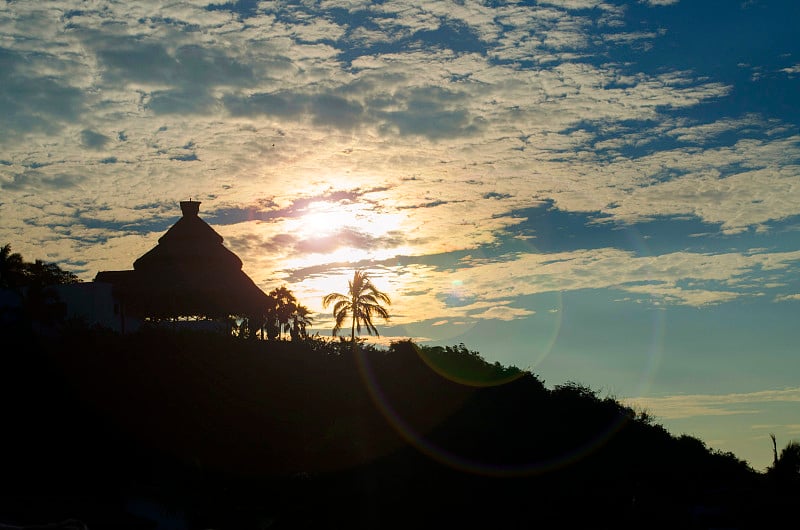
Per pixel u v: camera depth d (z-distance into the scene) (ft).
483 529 145.18
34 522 115.03
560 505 157.48
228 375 160.35
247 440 145.59
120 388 150.92
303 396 163.12
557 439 178.60
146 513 128.36
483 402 185.16
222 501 132.57
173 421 147.13
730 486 189.47
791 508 174.60
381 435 161.79
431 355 196.03
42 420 141.28
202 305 216.13
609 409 198.90
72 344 160.86
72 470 133.90
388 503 142.92
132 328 207.51
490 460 163.32
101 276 226.58
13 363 152.97
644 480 183.73
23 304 182.19
